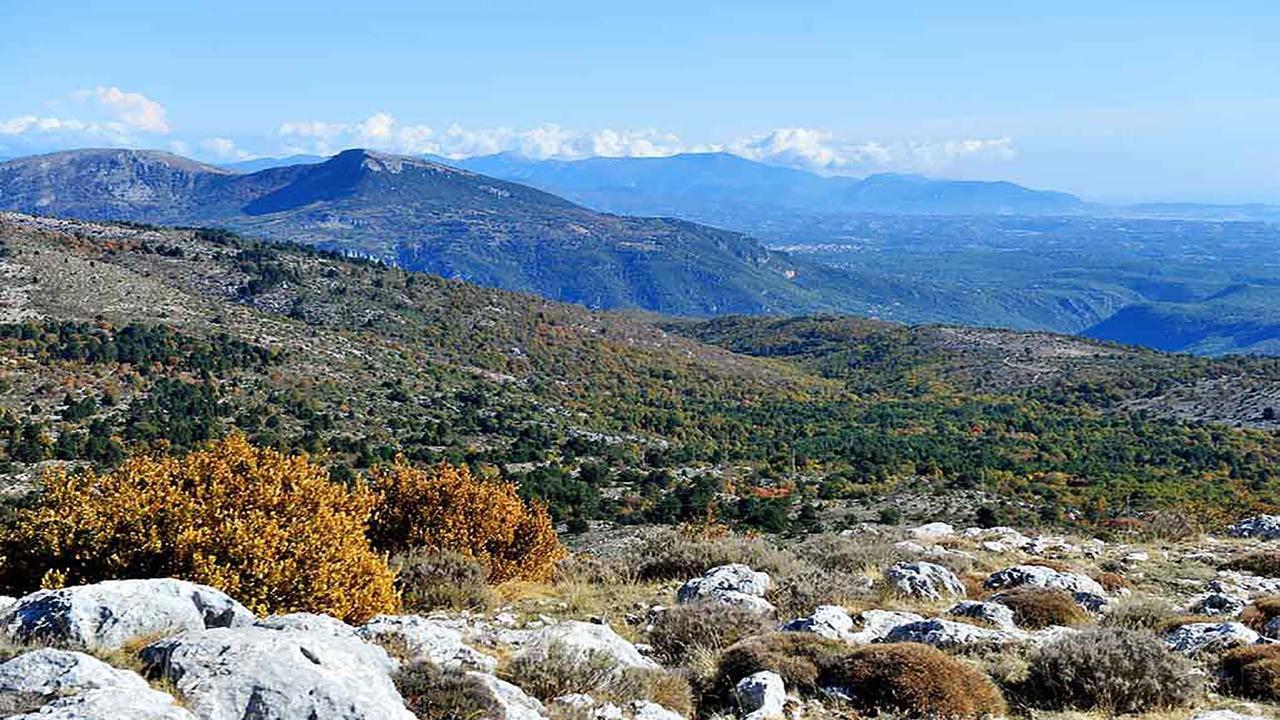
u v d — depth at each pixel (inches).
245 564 428.8
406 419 3597.4
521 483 2546.8
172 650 281.3
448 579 564.7
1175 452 3659.0
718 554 697.6
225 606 357.1
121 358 3336.6
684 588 595.2
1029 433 4446.4
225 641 283.4
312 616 366.6
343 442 3004.4
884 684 364.2
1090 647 384.2
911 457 3708.2
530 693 342.0
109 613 322.0
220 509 452.8
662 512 2301.9
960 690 360.2
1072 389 5629.9
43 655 255.8
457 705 291.3
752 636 426.9
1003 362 6697.8
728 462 3693.4
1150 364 5979.3
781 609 551.8
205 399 3152.1
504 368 5172.2
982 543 861.2
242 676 257.4
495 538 679.1
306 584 442.6
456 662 355.6
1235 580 695.7
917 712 351.3
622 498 2600.9
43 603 326.3
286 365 3841.0
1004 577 642.8
